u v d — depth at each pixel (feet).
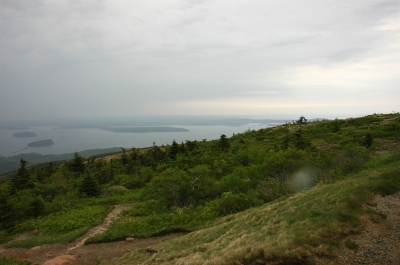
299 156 95.35
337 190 40.29
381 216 29.99
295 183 71.05
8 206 69.72
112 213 78.95
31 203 79.36
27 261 44.24
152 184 83.30
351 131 166.20
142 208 79.66
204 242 40.88
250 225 41.11
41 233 62.23
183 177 83.46
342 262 23.49
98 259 43.91
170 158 162.71
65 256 44.52
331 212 32.32
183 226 54.60
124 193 112.47
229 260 27.17
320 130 191.72
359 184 39.22
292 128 222.89
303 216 34.53
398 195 34.83
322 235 27.48
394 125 158.61
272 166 91.20
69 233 59.21
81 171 161.99
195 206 74.79
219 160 124.67
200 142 221.87
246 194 70.44
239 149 149.69
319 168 81.82
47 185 114.83
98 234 57.67
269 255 25.84
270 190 68.33
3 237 60.75
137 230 56.49
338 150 123.13
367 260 23.30
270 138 201.67
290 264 24.39
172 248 41.78
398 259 22.86
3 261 44.47
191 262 30.09
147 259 38.99
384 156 63.93
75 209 83.97
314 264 23.71
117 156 240.53
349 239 26.53
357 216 30.32
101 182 143.33
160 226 57.06
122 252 46.24
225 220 53.01
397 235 26.25
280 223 34.47
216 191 80.33
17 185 112.68
